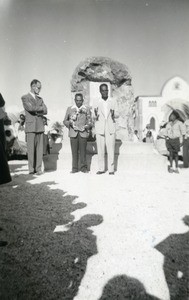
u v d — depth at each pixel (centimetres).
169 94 3338
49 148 896
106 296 213
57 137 1145
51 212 417
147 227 351
